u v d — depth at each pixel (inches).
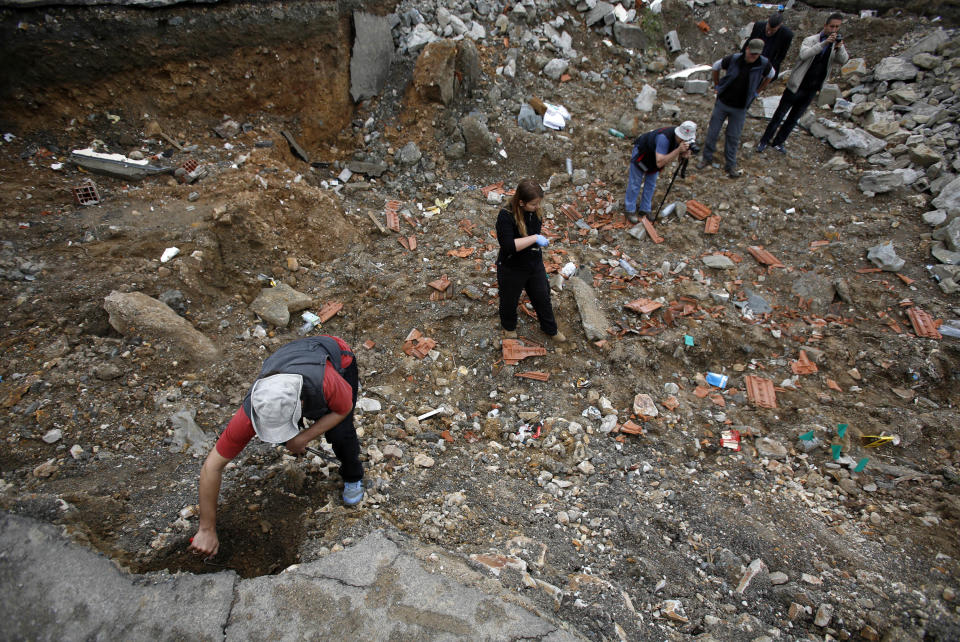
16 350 155.2
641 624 114.7
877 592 124.6
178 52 243.4
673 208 268.7
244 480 137.3
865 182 280.2
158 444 143.6
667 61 371.2
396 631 104.2
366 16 292.4
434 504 140.0
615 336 206.1
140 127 242.1
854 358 202.8
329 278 221.1
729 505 147.8
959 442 169.8
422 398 181.2
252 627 103.0
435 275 227.0
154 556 115.5
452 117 302.4
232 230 211.2
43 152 221.1
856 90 340.5
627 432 169.9
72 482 127.6
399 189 283.1
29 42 213.3
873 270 237.0
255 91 267.4
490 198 275.6
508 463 160.2
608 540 136.6
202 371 167.8
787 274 238.1
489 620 107.1
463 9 332.8
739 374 201.6
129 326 166.9
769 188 282.7
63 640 97.4
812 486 157.9
